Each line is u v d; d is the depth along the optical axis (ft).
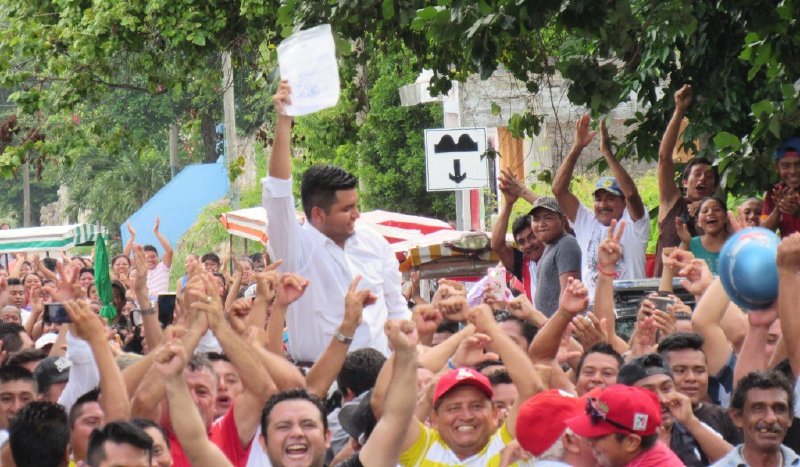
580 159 169.48
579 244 98.99
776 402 61.87
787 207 92.07
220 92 189.47
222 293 129.70
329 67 70.49
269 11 143.84
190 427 54.90
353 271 75.77
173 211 304.71
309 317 74.90
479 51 87.92
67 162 155.94
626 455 53.06
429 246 128.36
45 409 60.23
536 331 75.97
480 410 59.36
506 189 105.29
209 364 64.39
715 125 107.34
